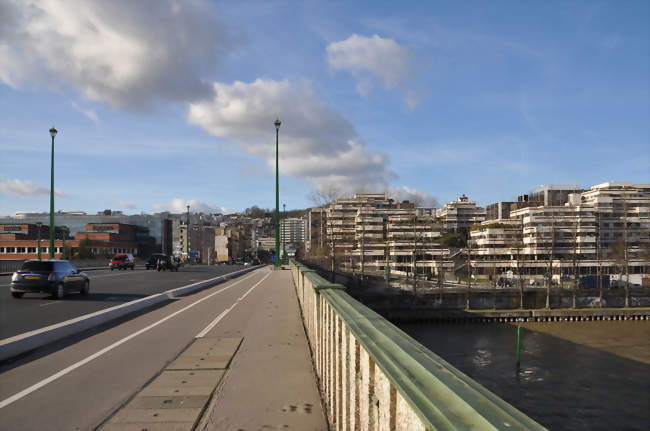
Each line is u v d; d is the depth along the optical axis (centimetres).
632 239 11681
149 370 684
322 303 585
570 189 15138
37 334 883
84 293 2028
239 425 456
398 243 12500
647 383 4409
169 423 462
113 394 563
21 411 501
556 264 11106
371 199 15200
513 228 12175
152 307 1556
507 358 5272
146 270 5250
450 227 14362
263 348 841
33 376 651
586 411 3762
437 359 227
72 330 1020
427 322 7100
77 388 589
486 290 7544
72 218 14738
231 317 1276
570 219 11756
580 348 5697
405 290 7594
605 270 11056
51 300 1795
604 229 12006
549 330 6738
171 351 822
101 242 12319
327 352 507
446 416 150
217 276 3700
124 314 1356
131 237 14138
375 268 12675
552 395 4097
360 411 321
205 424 459
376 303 7156
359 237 13912
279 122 5334
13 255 11175
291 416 481
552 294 7731
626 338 6231
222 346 862
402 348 251
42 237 12150
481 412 147
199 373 664
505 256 11856
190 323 1167
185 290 2188
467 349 5675
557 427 3481
